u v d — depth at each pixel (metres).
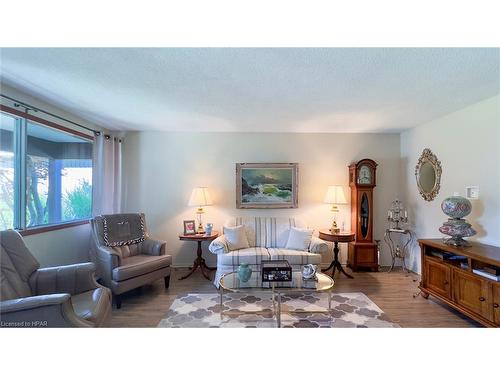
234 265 3.18
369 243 3.81
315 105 2.81
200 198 3.74
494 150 2.56
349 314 2.50
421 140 3.63
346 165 4.12
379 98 2.60
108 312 1.94
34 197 2.72
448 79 2.14
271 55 1.77
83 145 3.47
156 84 2.28
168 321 2.36
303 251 3.39
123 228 3.26
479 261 2.27
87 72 2.05
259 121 3.50
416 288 3.15
